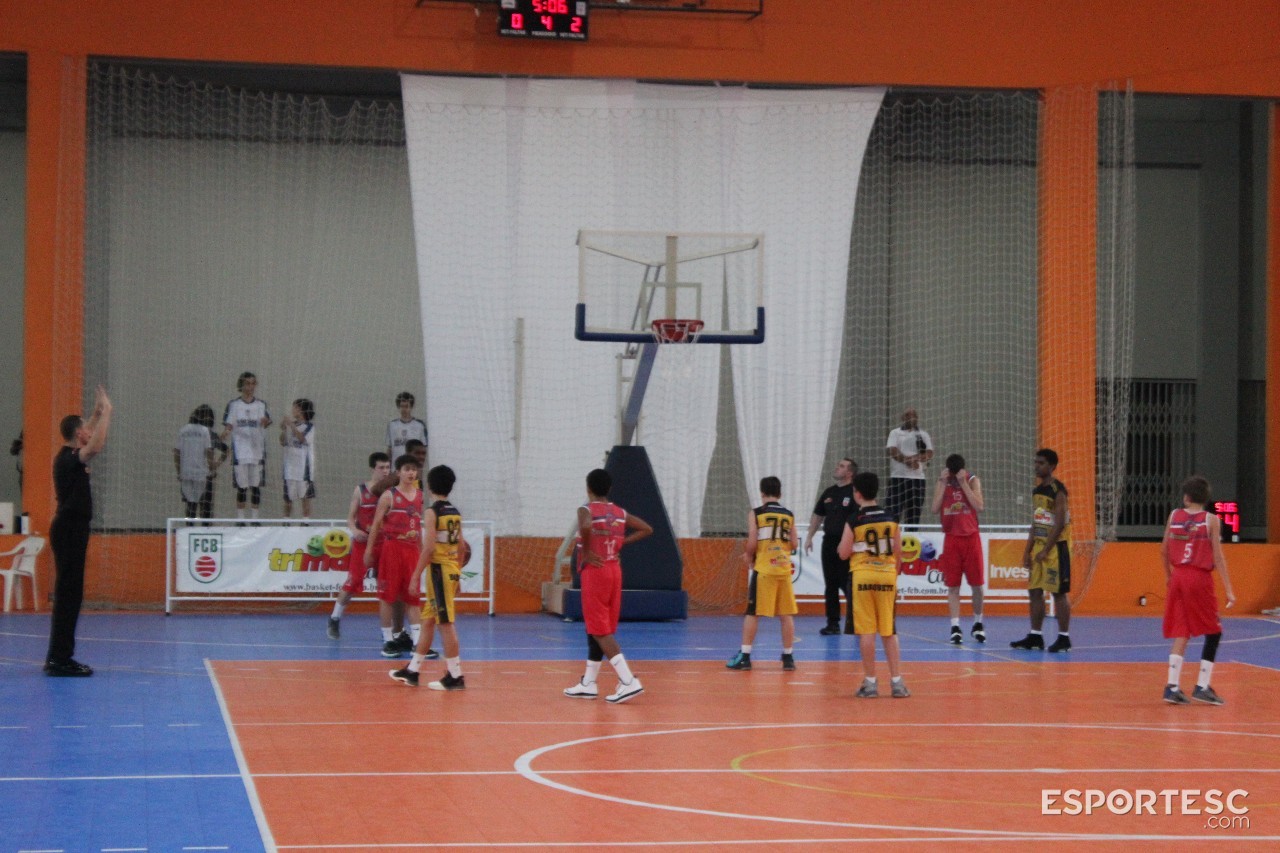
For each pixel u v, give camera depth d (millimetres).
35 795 6758
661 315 19734
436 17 19219
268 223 22188
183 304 21672
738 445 20875
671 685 11531
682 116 19938
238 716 9422
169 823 6152
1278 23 20641
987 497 22547
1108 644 15703
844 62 19859
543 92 19688
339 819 6250
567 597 17453
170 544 17297
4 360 22672
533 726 9164
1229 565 20344
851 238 22359
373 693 10727
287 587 17609
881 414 22453
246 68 19203
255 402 19828
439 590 11023
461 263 19531
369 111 22531
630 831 6055
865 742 8727
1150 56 20391
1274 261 21203
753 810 6547
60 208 18250
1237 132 25016
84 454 11438
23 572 17391
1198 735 9258
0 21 18141
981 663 13602
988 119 22734
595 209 19781
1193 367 24969
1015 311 22641
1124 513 24703
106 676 11484
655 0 19688
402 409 19672
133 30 18453
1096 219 20219
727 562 19469
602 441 19797
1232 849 5957
